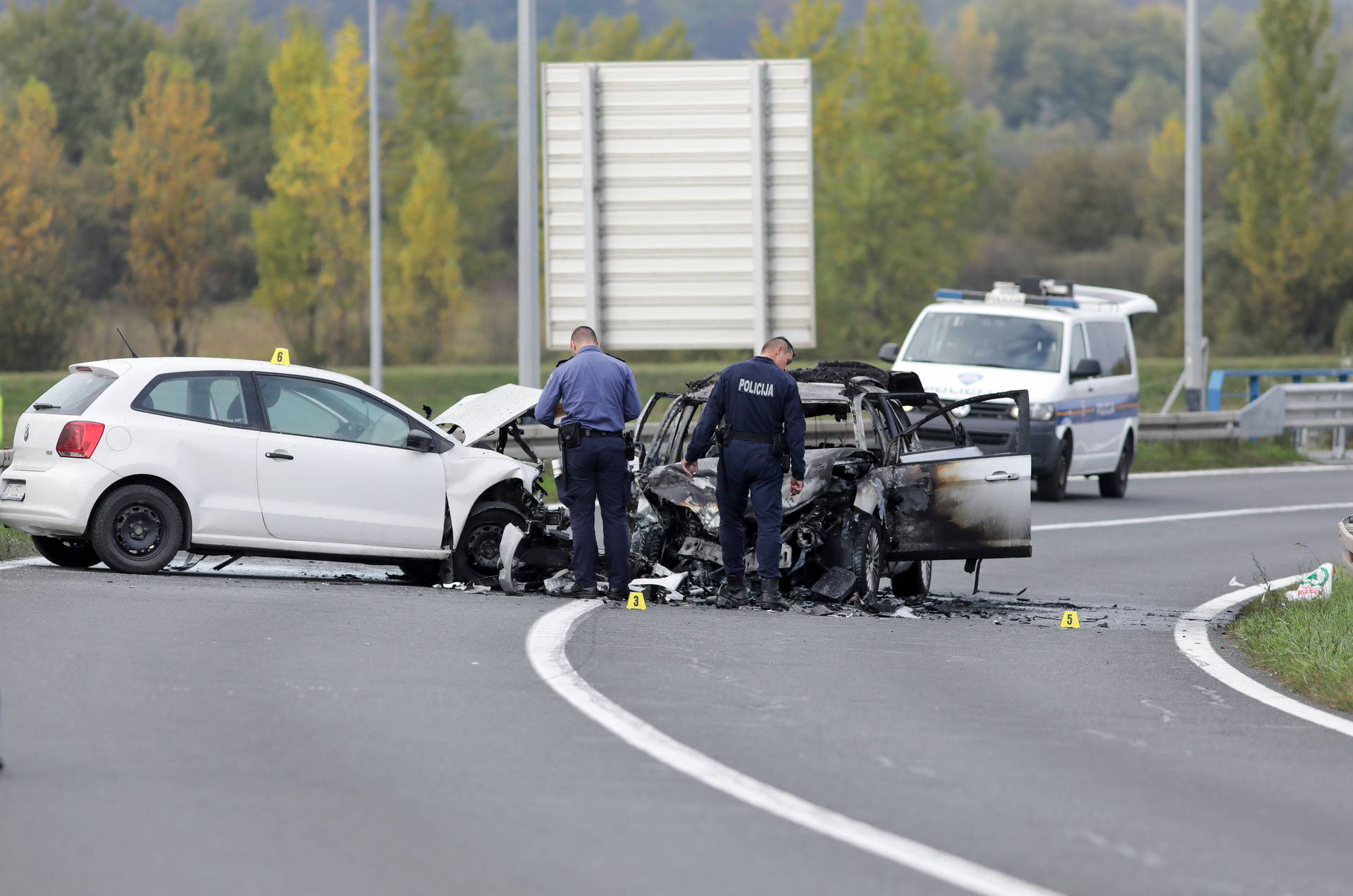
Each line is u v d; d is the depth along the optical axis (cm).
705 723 3159
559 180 8575
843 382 5472
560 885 2119
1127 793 2750
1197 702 3672
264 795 2506
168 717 3003
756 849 2314
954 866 2270
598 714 3186
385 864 2184
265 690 3284
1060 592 5750
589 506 4909
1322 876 2309
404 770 2691
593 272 8581
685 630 4350
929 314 9119
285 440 4991
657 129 8538
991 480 5344
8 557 5391
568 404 4862
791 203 8550
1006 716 3384
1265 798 2767
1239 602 5550
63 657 3525
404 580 5472
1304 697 3831
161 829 2314
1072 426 8775
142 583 4716
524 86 8544
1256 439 11912
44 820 2345
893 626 4688
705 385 5528
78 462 4803
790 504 4950
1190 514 8462
